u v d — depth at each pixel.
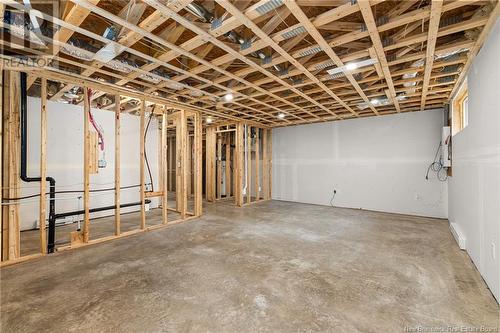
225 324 1.82
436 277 2.56
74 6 1.96
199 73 3.44
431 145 5.46
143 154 4.31
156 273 2.66
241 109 5.69
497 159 2.13
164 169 4.72
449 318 1.89
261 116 6.39
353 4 1.90
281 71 3.32
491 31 2.24
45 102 3.19
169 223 4.75
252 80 3.78
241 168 6.88
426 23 2.39
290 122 7.16
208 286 2.38
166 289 2.32
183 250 3.37
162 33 2.52
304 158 7.39
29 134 4.42
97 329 1.76
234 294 2.23
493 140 2.22
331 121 6.88
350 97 4.48
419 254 3.21
